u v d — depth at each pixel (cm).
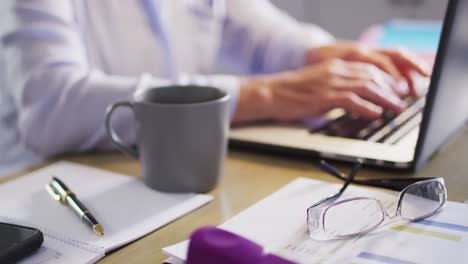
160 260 40
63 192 52
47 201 52
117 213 49
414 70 79
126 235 44
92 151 69
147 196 52
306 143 62
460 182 53
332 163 59
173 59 110
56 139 67
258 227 44
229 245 34
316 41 99
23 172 63
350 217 43
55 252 41
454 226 42
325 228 42
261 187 54
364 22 215
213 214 48
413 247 39
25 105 70
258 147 64
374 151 58
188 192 53
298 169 59
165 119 50
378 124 67
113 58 99
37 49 72
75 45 76
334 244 40
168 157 52
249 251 34
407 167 55
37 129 68
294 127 70
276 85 74
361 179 54
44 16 74
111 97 68
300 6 224
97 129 67
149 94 56
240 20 108
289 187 52
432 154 60
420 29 114
